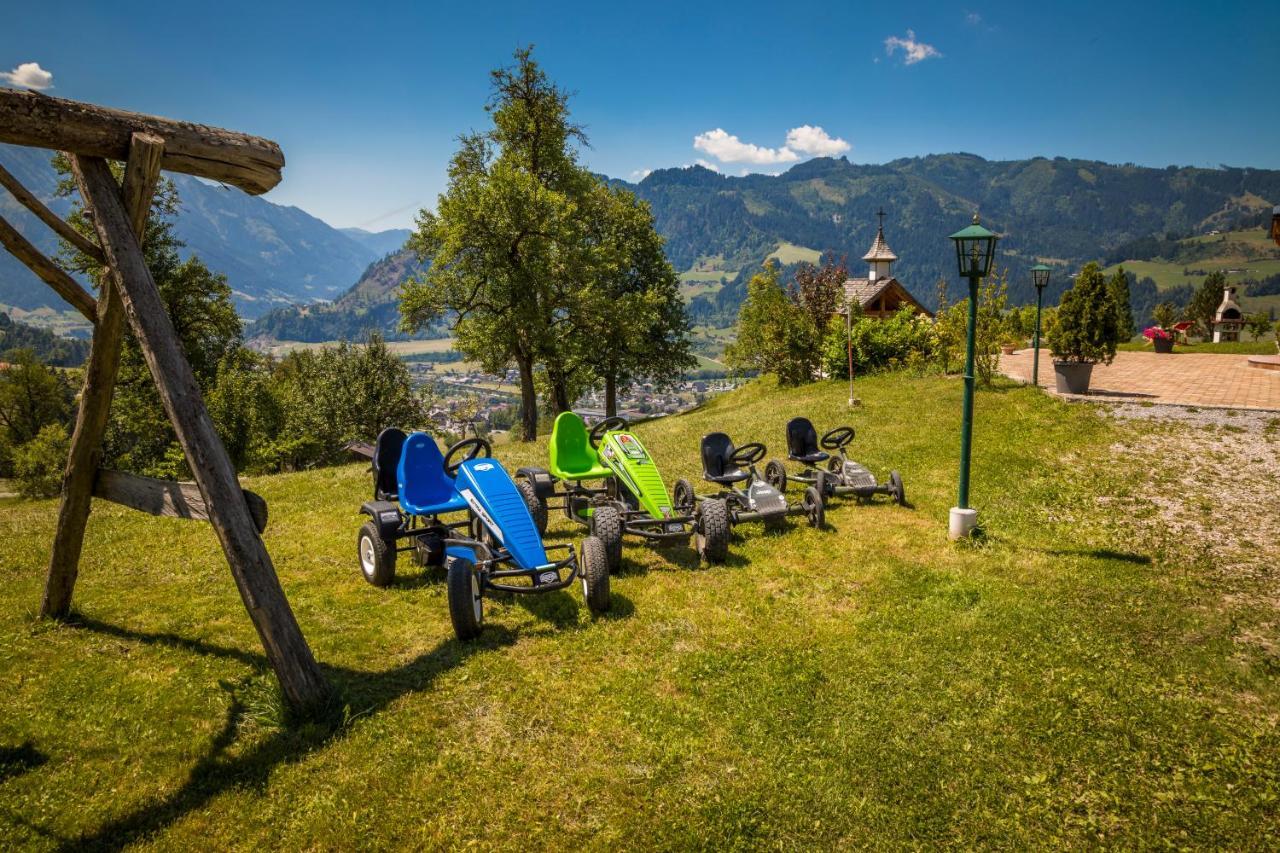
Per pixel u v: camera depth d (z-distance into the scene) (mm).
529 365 27688
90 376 5652
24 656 5695
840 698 5254
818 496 9016
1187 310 48156
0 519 10758
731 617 6586
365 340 36469
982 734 4840
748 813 4129
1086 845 3934
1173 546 8070
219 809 4109
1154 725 4926
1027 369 19797
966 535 8539
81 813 4047
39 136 4488
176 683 5352
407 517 7930
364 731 4789
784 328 26156
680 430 16109
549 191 25672
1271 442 10602
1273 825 4039
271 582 4871
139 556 8297
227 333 33312
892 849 3906
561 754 4629
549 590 6215
